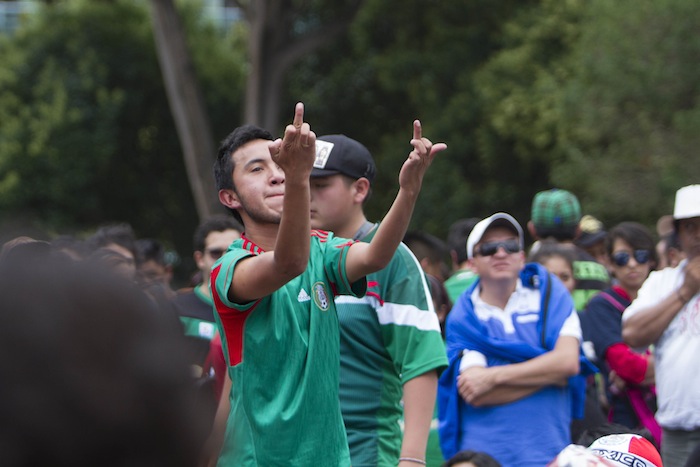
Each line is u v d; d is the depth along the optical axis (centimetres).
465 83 5744
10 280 274
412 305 1032
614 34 4594
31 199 6291
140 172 6812
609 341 1572
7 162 6191
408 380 1021
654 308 1353
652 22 4497
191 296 1697
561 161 5197
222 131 7031
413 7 5878
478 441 1305
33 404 263
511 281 1346
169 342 279
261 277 757
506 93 5541
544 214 1856
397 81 5897
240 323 806
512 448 1288
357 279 852
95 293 275
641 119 4509
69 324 269
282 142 712
